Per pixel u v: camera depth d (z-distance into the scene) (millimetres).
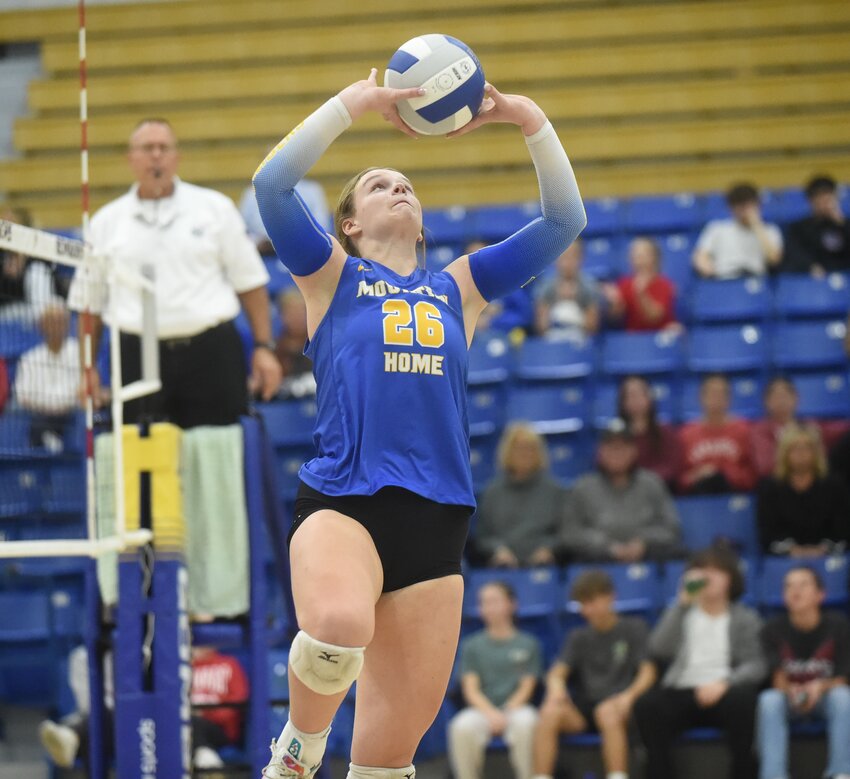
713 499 16156
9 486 13188
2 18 25656
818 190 19828
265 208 6051
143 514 9258
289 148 6074
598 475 15664
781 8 23953
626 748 12977
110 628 9859
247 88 24531
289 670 5699
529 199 23125
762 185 22781
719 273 19750
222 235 10500
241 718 12508
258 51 24891
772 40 23672
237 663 12828
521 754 13039
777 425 16828
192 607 9508
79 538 14281
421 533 5926
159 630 9008
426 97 6355
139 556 9078
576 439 17688
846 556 15141
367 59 24594
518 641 13703
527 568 15156
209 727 11977
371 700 6074
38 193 23891
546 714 13109
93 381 9508
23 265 11562
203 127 24234
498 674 13594
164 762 8875
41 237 8203
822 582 13625
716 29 24047
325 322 6152
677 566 15164
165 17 25438
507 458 15852
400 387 5984
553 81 23953
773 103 23281
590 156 23312
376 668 6059
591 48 24016
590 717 13281
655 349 18516
